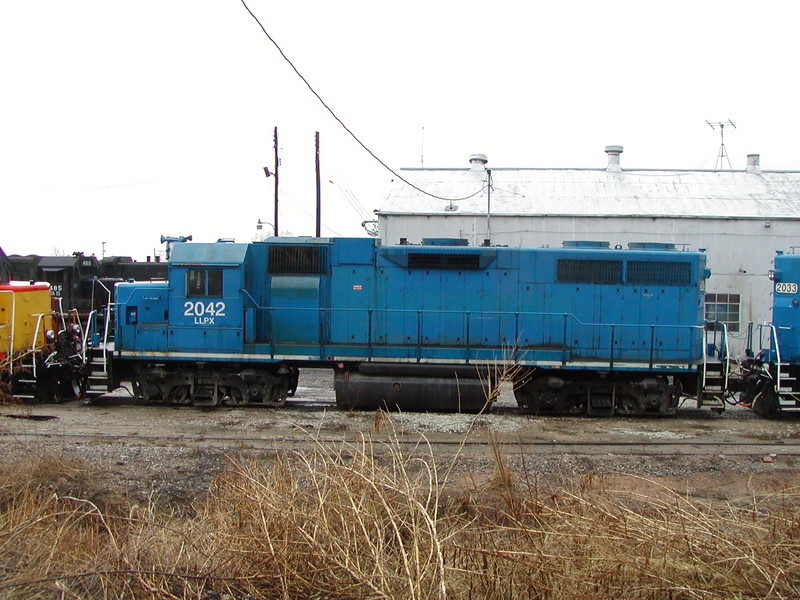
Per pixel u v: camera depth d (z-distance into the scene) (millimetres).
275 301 14258
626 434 11766
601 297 13930
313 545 4844
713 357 14312
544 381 13758
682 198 26609
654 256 13898
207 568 5031
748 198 26531
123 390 16750
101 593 4922
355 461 5953
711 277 24719
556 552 5156
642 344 13867
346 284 14250
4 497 7000
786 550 4812
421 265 14148
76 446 10047
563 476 8344
